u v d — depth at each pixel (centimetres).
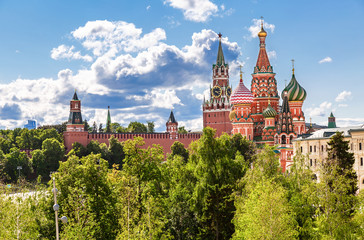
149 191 7312
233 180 8319
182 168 9250
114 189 8331
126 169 8219
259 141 19800
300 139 15550
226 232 7694
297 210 6644
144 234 6494
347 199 6375
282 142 17250
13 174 18450
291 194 7000
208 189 7975
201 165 8538
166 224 8031
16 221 6175
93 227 6794
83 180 7538
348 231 6156
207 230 7781
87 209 6631
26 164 18950
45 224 7188
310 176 7306
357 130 11956
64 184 7525
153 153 8444
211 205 7762
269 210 5947
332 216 6212
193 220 8181
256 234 5906
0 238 5844
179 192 8425
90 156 8088
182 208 8194
